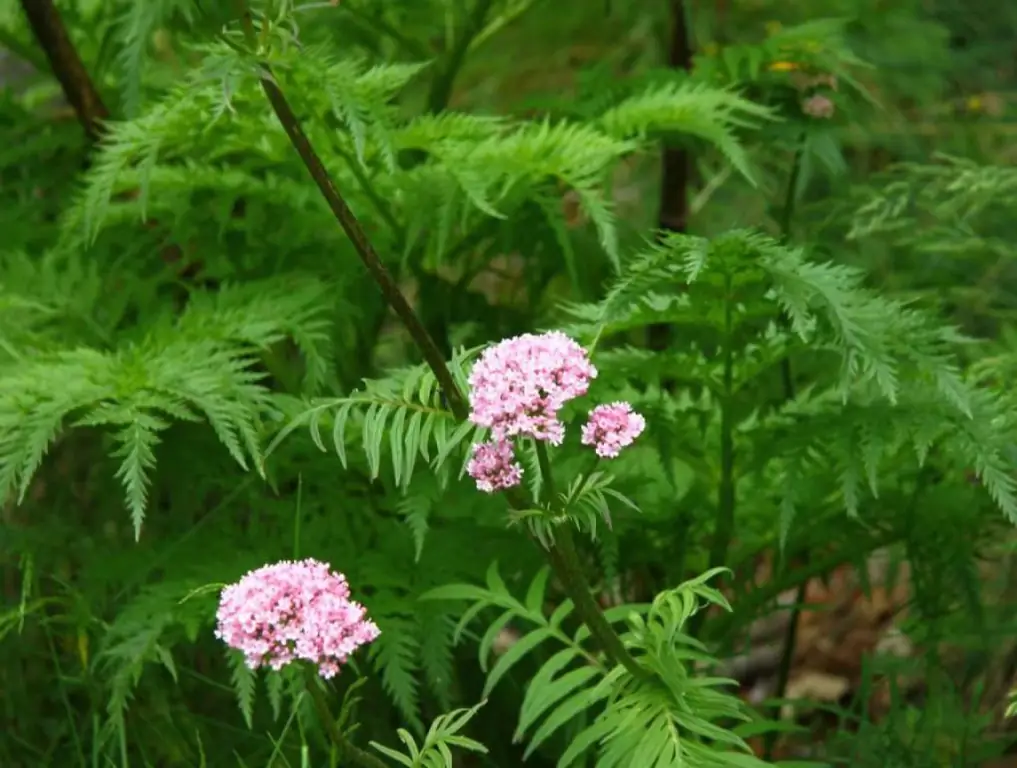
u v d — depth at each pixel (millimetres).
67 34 1411
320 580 1011
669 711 1085
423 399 1051
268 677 1189
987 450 1170
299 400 1263
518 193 1316
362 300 1367
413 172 1318
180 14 1411
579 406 1257
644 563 1341
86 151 1452
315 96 1238
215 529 1297
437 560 1259
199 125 1260
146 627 1221
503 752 1350
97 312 1330
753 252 1178
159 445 1311
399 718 1355
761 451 1251
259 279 1355
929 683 1337
